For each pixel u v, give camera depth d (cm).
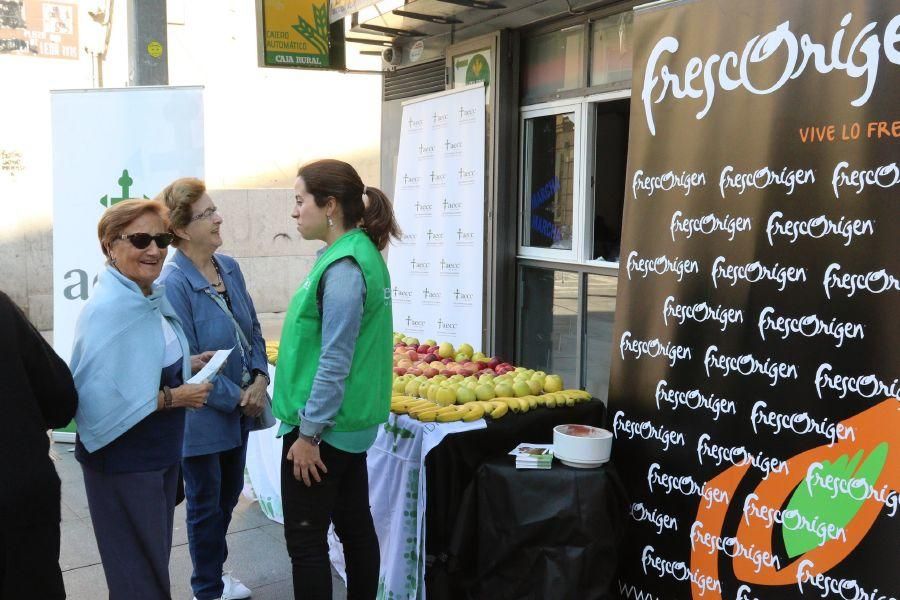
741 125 285
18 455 228
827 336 264
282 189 1198
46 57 1114
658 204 312
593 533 296
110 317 261
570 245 498
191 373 302
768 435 279
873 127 252
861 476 257
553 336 516
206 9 1219
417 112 575
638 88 317
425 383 364
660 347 312
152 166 547
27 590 232
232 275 356
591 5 454
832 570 264
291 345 280
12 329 233
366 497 304
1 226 1072
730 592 290
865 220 254
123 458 267
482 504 306
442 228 560
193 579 341
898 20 245
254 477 469
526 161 529
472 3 471
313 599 280
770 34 275
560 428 322
